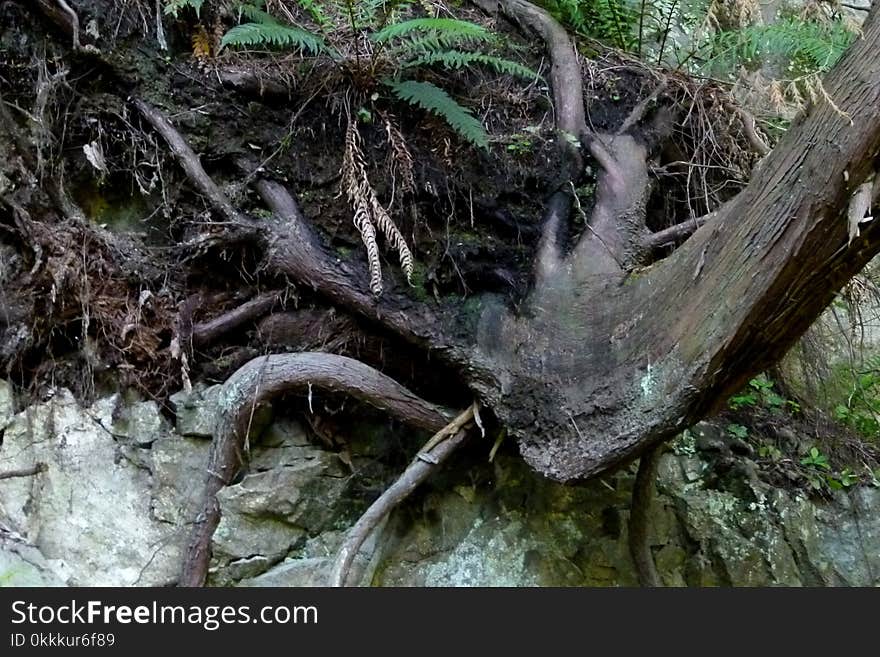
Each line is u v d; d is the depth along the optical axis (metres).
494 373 3.12
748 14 3.82
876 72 2.25
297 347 3.30
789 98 4.21
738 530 3.73
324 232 3.31
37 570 2.81
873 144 2.22
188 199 3.32
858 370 4.60
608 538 3.54
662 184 3.82
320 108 3.40
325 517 3.26
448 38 3.43
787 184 2.42
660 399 2.67
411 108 3.48
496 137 3.55
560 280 3.16
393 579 3.27
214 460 3.04
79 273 3.11
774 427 4.17
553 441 2.95
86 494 3.00
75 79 3.22
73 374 3.14
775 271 2.40
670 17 4.13
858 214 2.22
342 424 3.39
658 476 3.73
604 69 3.96
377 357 3.34
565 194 3.42
